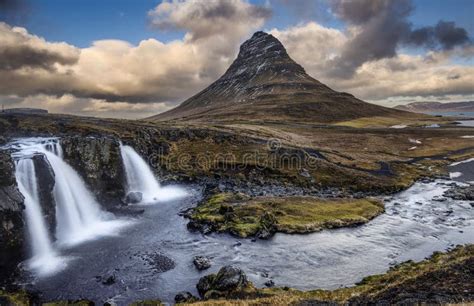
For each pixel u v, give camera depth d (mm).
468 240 56781
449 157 148875
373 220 68562
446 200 84500
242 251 52844
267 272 45812
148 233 61062
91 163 78062
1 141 81875
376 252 52219
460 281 29703
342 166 119500
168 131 137500
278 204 74375
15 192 51969
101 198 77750
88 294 40594
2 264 47531
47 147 72812
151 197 87312
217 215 66438
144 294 40406
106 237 59500
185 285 42469
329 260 49531
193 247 54562
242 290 38500
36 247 53719
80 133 109250
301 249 53500
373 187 97500
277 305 30562
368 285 39438
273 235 59188
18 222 50781
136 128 129250
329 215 68250
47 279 44281
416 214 72812
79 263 49094
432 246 54375
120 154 88500
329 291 38031
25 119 121188
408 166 127188
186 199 84562
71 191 69938
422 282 31391
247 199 78500
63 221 63875
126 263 48844
